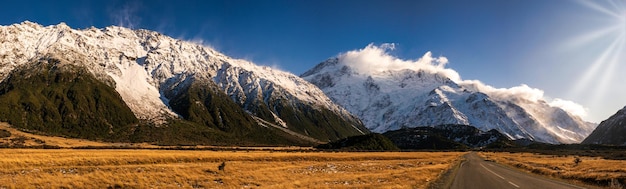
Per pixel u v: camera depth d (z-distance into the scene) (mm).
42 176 39750
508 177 45688
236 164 67688
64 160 55812
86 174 42594
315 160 95562
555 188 33625
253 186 39375
